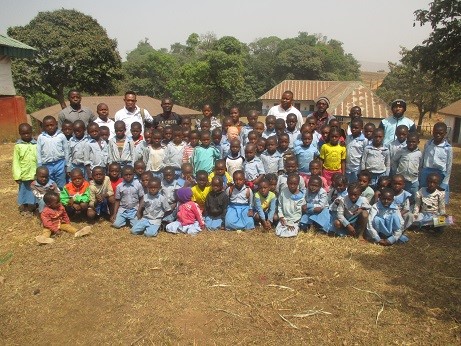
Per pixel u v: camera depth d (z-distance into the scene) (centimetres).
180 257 490
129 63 4688
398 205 575
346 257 503
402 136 608
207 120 712
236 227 591
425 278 449
